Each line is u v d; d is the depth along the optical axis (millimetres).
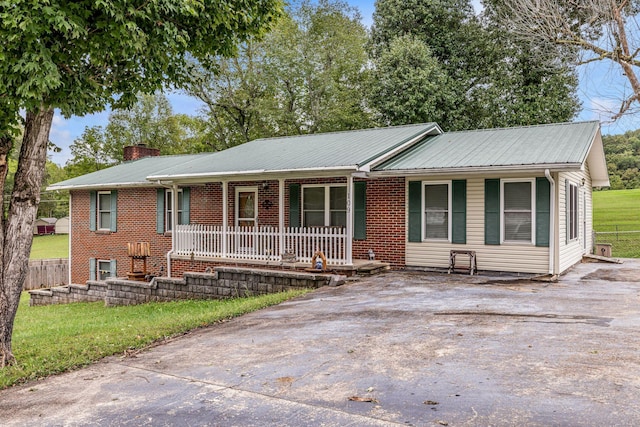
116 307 14289
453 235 12859
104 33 6648
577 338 6223
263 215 16141
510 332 6637
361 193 14180
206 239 15344
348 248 12539
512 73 25000
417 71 24469
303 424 3982
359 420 3998
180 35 7512
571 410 4004
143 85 8391
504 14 23656
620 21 17609
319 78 29594
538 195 11734
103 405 4680
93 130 41062
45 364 6289
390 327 7199
